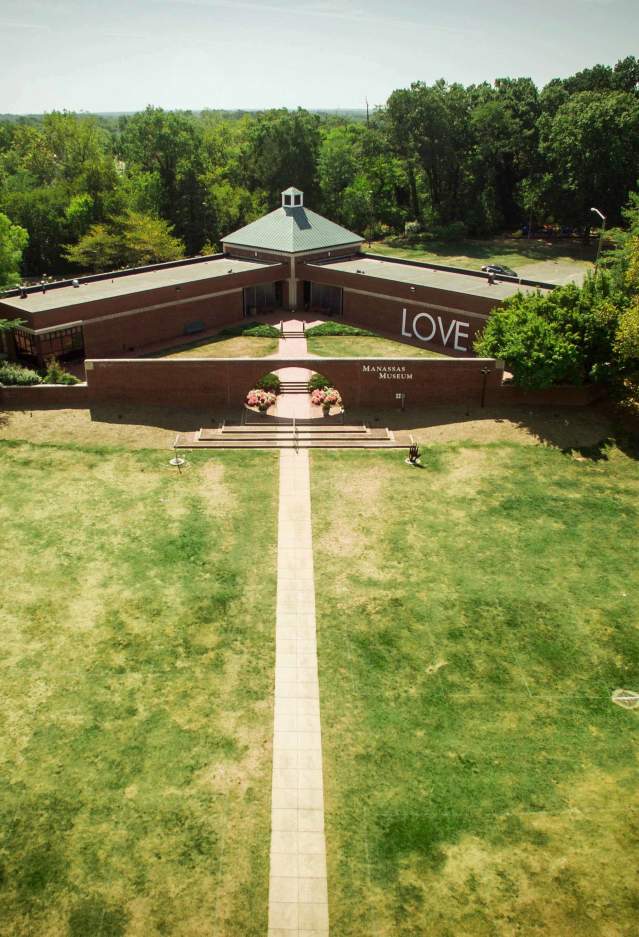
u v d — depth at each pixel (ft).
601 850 60.85
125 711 73.87
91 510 107.65
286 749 70.13
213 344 179.83
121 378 136.56
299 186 309.83
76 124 344.90
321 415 137.39
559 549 100.68
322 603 89.86
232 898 57.31
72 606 88.17
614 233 167.12
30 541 100.12
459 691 77.41
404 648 83.10
